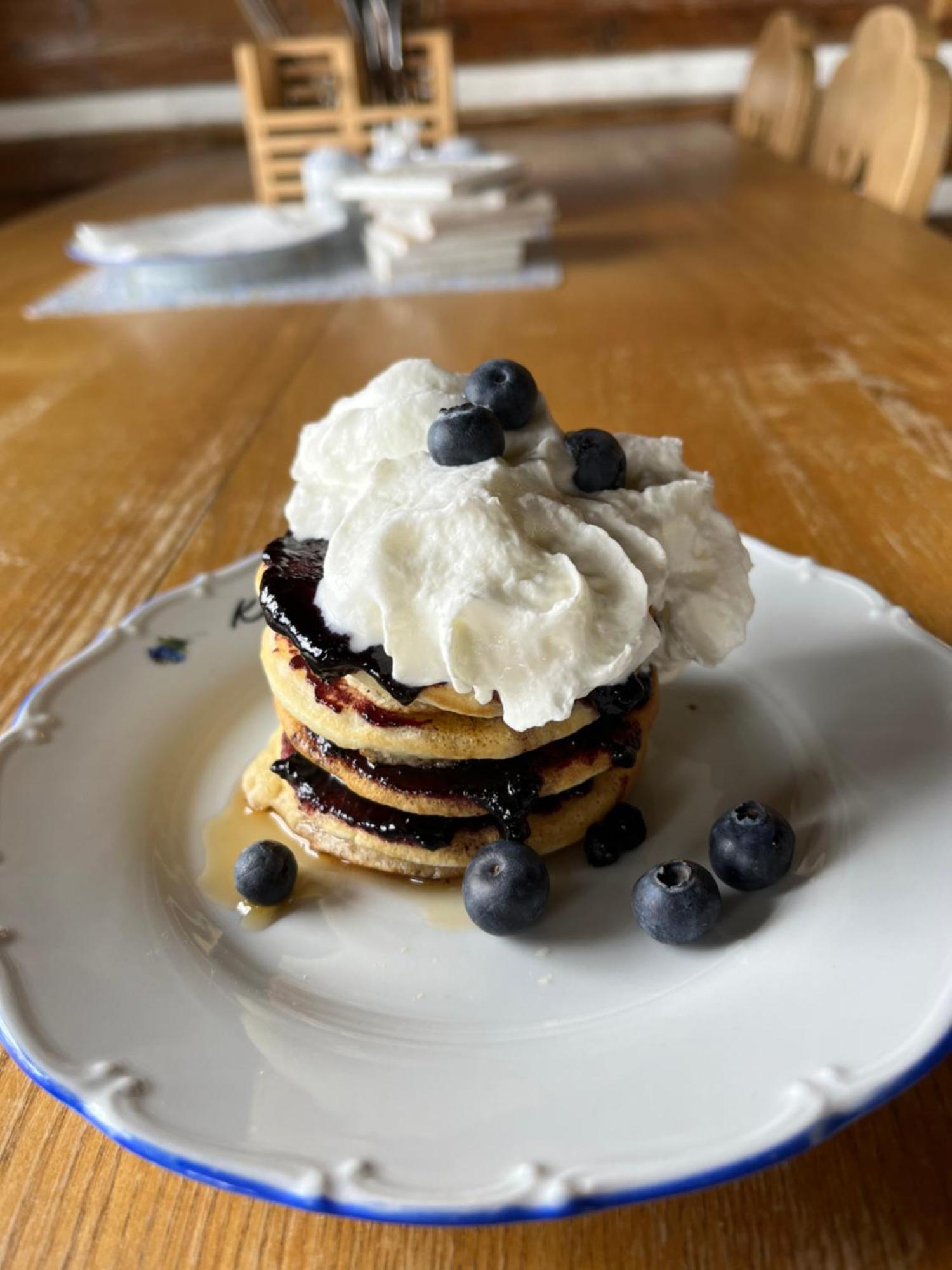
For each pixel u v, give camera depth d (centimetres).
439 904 21
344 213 65
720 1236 14
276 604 21
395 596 19
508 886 19
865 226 61
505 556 19
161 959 19
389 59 76
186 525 35
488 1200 13
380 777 22
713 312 50
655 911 19
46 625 30
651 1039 16
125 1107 15
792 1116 14
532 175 84
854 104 72
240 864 21
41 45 116
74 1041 16
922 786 20
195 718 26
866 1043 15
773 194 70
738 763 24
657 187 76
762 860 19
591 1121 15
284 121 73
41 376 49
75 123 119
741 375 43
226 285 60
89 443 42
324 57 74
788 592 28
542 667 19
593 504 21
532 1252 14
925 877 18
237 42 116
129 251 57
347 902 21
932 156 62
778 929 18
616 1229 14
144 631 28
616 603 20
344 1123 15
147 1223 15
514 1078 16
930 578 29
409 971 19
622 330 49
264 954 20
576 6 112
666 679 24
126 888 20
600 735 22
